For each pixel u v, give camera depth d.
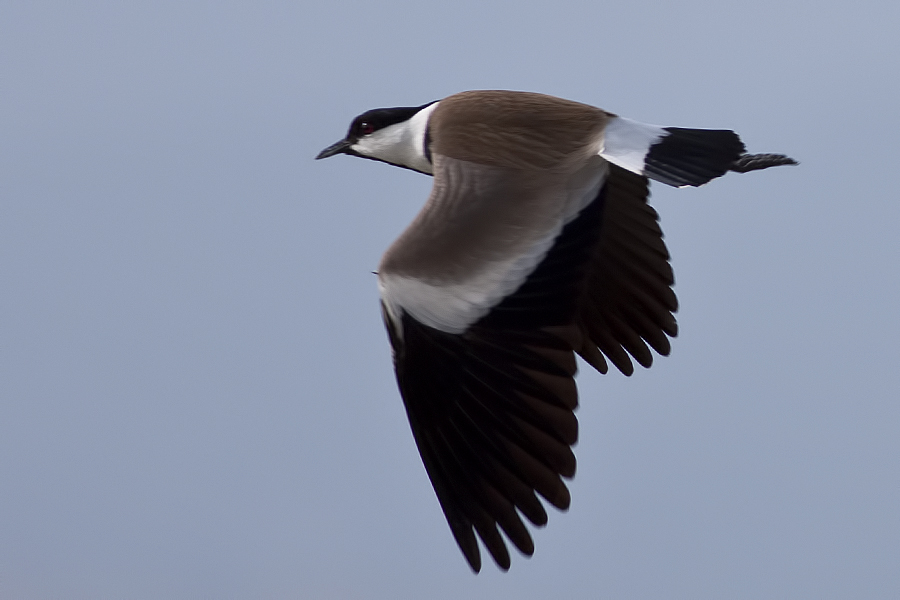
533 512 9.39
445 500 9.69
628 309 10.66
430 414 9.68
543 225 9.73
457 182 10.00
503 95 10.74
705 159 9.88
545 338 9.48
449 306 9.47
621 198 10.56
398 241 9.68
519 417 9.45
